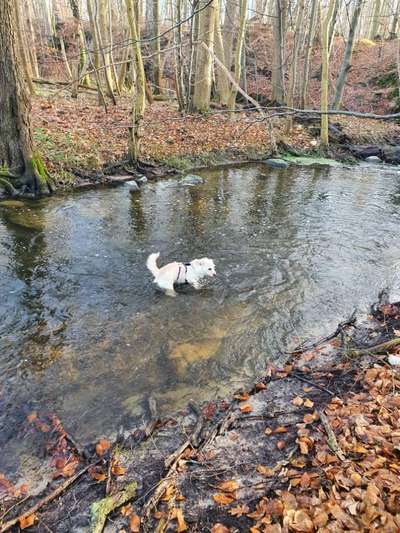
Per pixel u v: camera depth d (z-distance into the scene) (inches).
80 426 167.6
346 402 171.8
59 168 480.4
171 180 526.0
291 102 705.0
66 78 1046.4
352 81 1105.4
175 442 160.1
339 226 392.5
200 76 720.3
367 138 773.9
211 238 358.3
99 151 531.2
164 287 268.4
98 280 283.9
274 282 285.9
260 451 151.9
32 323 235.5
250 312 250.1
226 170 590.6
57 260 309.4
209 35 685.9
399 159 689.6
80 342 220.2
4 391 184.4
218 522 124.5
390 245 350.9
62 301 257.9
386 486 125.0
